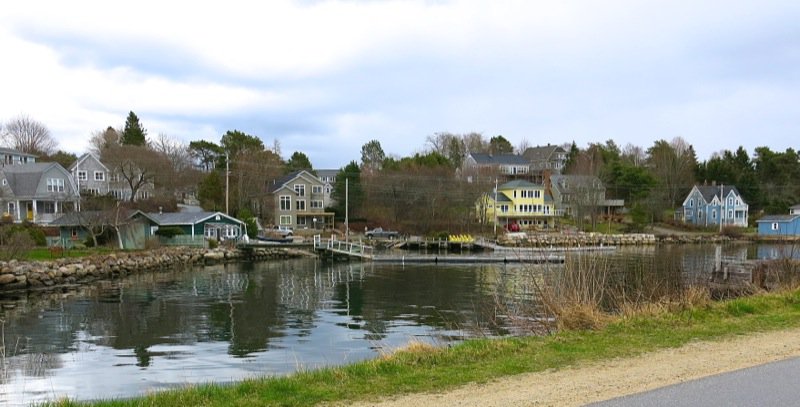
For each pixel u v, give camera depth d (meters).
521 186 88.69
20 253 37.31
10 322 23.67
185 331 21.75
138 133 88.62
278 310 26.64
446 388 7.95
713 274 31.97
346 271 44.59
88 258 40.06
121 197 70.25
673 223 88.75
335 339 20.11
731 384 7.54
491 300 28.77
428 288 34.16
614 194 94.19
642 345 10.52
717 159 103.12
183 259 49.75
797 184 97.12
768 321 12.70
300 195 82.81
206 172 86.44
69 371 15.85
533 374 8.57
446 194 80.44
